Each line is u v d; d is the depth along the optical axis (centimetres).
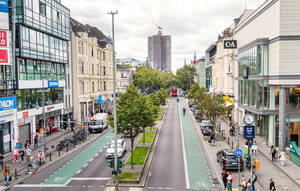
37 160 2500
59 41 4169
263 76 2947
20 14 3011
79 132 3559
